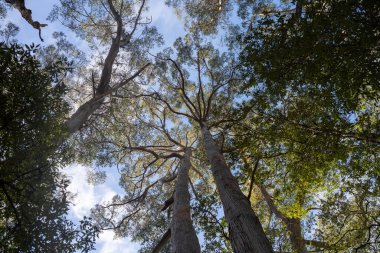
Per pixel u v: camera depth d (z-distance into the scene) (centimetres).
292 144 899
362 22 588
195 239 706
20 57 578
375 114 843
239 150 1030
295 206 1012
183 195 934
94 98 1497
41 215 600
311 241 1080
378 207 1007
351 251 938
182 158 1451
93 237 625
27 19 1259
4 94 558
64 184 635
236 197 655
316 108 833
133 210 1683
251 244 508
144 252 1414
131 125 1839
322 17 629
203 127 1267
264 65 740
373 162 834
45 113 591
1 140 548
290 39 686
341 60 626
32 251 573
